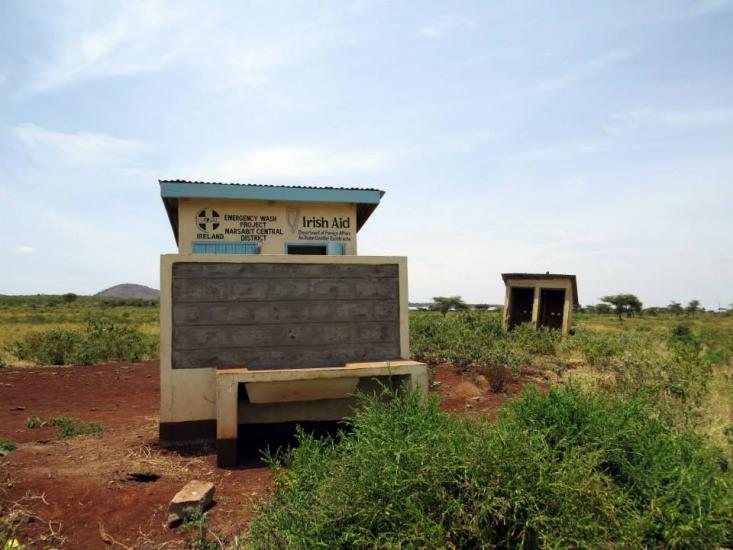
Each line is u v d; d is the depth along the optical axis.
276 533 3.63
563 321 20.84
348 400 7.20
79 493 4.90
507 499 3.41
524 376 11.23
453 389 9.92
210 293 6.75
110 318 32.00
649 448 4.46
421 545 3.23
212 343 6.73
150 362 15.03
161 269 6.66
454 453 3.65
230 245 8.45
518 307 23.45
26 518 4.36
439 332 14.55
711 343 16.92
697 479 3.98
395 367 6.51
